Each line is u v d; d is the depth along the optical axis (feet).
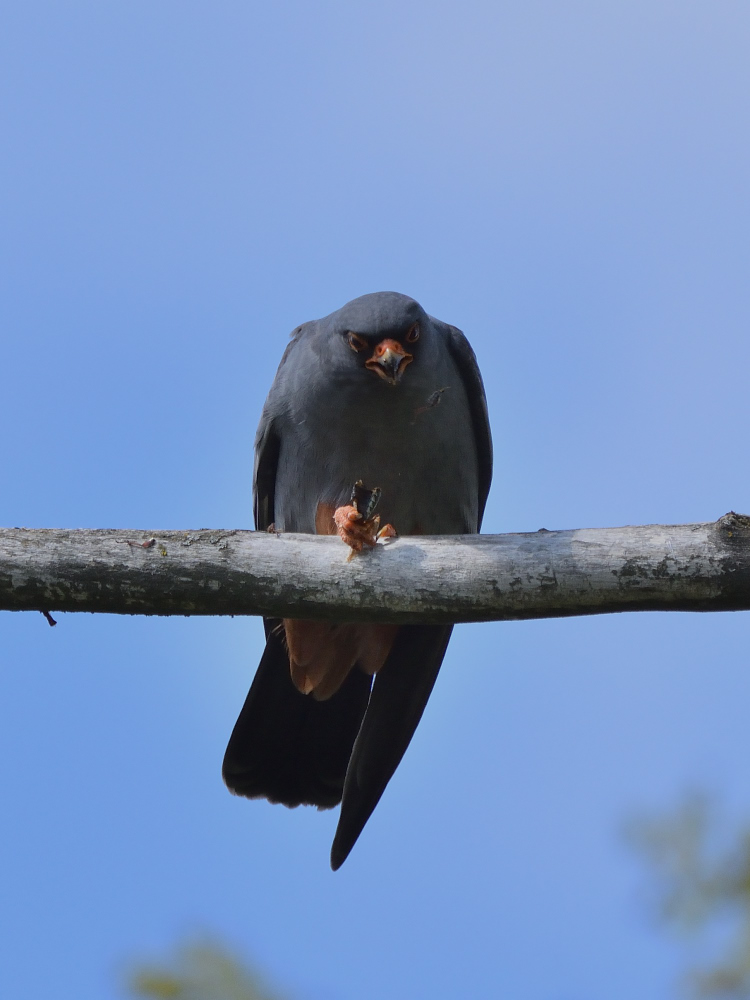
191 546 28.60
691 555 26.96
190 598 28.63
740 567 26.71
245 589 28.55
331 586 28.55
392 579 28.32
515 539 28.19
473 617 28.55
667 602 27.40
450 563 28.22
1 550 28.27
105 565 28.35
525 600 27.96
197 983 24.70
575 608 27.96
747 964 24.14
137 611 28.89
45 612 29.07
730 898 25.41
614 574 27.35
